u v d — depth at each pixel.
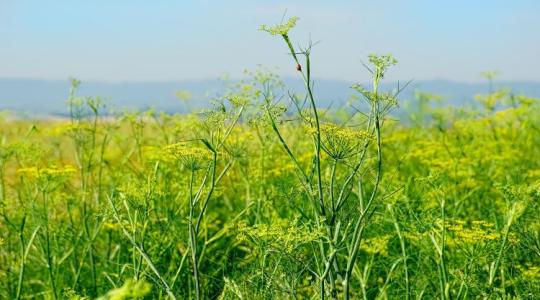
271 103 2.14
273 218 2.80
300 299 2.40
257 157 3.27
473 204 3.32
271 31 2.05
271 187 2.96
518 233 2.31
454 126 4.31
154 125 3.39
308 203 2.73
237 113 2.19
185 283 2.79
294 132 3.21
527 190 2.21
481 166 3.69
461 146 3.85
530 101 4.10
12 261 2.77
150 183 2.22
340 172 3.08
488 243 2.25
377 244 2.53
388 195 2.17
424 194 2.63
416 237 2.47
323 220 2.08
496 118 4.19
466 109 4.36
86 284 2.84
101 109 3.02
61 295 2.62
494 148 4.01
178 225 2.90
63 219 2.96
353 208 2.13
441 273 2.37
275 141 3.16
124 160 3.22
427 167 3.71
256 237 2.19
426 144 3.79
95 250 2.95
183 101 3.37
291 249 2.10
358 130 2.09
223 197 3.43
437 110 4.30
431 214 2.47
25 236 2.80
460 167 3.41
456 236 2.42
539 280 2.38
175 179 3.03
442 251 2.30
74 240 2.81
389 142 3.91
